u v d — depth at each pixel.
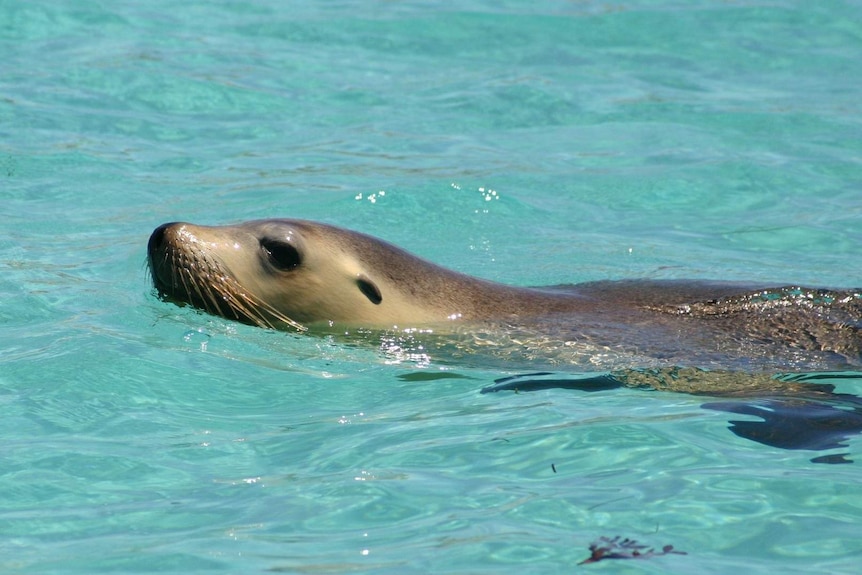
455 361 28.11
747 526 18.92
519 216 39.56
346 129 47.22
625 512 19.39
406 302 30.06
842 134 47.59
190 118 47.41
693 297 31.33
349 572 17.38
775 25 62.03
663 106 50.78
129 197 39.03
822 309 30.55
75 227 36.16
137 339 27.80
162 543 18.41
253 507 19.73
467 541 18.36
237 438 22.81
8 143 42.81
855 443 22.53
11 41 54.25
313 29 59.41
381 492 20.25
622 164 44.41
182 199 39.06
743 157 45.12
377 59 55.75
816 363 28.34
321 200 39.53
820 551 18.09
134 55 53.41
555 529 18.80
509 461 21.59
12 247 34.06
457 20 61.34
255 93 50.38
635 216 40.00
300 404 24.88
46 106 46.81
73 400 24.33
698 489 20.30
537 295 31.39
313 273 29.56
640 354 28.33
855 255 36.50
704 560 17.81
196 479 20.89
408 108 49.84
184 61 53.31
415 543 18.33
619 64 56.41
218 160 43.16
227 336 28.50
